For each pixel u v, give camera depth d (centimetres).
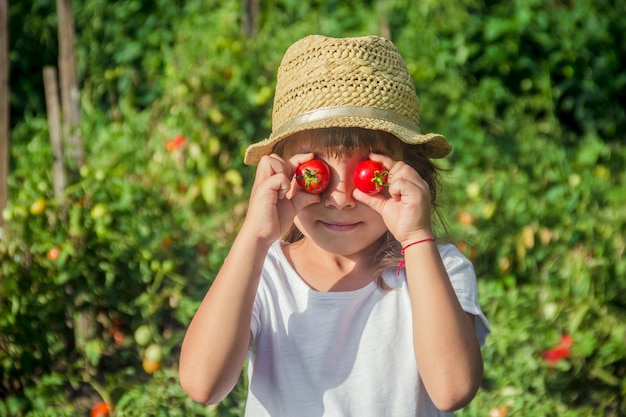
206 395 164
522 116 576
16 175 436
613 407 360
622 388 359
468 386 161
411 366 175
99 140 479
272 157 172
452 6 604
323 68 177
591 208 452
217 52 486
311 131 175
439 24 602
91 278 391
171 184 449
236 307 164
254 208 168
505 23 614
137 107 582
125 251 389
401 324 178
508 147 530
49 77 398
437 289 163
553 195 452
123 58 600
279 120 183
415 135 177
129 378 372
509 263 421
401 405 173
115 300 393
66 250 378
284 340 178
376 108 176
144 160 461
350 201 172
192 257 407
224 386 166
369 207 173
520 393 322
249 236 168
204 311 166
